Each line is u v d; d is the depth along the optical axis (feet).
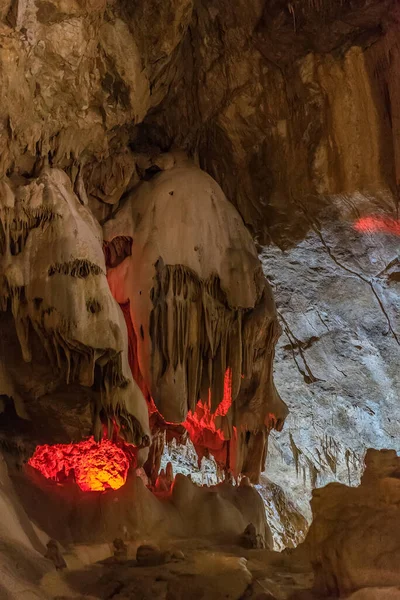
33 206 16.30
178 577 12.32
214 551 15.12
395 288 23.36
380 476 11.60
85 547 14.24
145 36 17.62
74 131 17.42
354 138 18.98
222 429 20.52
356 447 27.76
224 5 18.74
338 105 18.90
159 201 19.01
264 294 19.95
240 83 19.65
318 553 10.98
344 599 10.19
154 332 18.28
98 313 16.22
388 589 9.78
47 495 15.46
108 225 18.90
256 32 18.81
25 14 14.80
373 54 18.30
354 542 10.22
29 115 16.20
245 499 19.21
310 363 26.07
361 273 23.09
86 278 16.28
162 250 18.54
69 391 16.94
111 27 16.85
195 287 18.74
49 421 17.22
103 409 17.22
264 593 11.40
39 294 15.94
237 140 20.52
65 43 15.71
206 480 28.48
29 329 16.52
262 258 22.97
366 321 24.72
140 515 16.05
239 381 19.22
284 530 29.19
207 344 18.79
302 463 28.53
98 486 18.07
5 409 17.31
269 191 20.79
